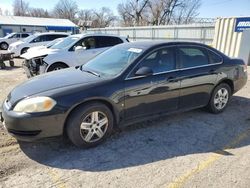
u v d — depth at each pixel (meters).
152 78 4.14
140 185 2.96
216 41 14.04
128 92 3.91
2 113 3.62
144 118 4.22
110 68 4.22
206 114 5.19
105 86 3.75
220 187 2.92
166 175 3.14
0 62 12.27
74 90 3.56
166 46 4.43
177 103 4.53
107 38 9.33
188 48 4.70
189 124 4.70
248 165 3.36
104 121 3.82
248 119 4.99
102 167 3.31
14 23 43.91
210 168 3.29
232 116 5.13
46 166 3.33
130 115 4.05
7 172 3.19
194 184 2.97
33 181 3.02
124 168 3.29
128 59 4.20
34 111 3.36
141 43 4.59
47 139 3.52
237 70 5.36
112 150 3.74
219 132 4.39
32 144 3.88
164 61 4.36
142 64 4.10
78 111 3.56
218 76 5.00
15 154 3.61
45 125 3.41
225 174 3.16
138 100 4.05
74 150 3.72
